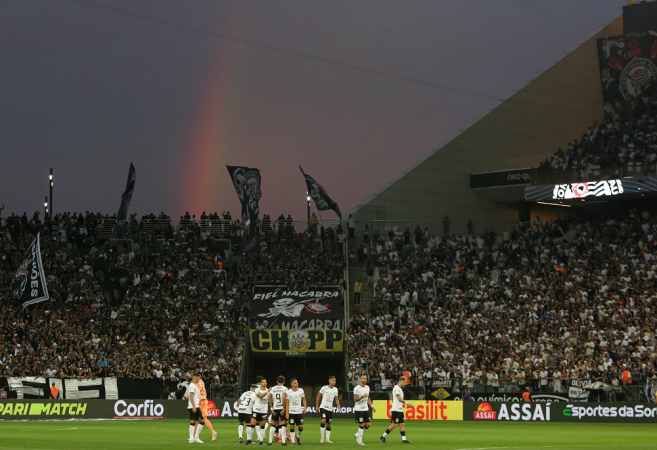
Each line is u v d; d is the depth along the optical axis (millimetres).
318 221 64875
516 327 52031
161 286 57594
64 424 39594
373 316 55906
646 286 53219
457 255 61406
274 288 59094
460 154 66875
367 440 29734
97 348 49969
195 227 63438
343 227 64562
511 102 68188
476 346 50406
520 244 61594
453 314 54625
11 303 53906
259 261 61656
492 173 65938
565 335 49750
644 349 46562
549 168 63531
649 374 44281
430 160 66125
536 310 53062
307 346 53750
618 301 51938
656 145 60469
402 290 57500
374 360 50312
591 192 58125
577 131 69500
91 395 46688
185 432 33250
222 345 52594
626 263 56094
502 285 56500
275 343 53812
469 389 46469
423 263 60406
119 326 52656
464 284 58188
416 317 54531
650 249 56875
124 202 58469
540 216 67688
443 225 64625
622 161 60750
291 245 63094
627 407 43531
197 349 51562
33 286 49250
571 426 40062
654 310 50312
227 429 36344
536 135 68500
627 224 60094
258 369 57844
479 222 65188
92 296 55719
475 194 67062
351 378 49281
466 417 45625
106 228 64375
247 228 59688
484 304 55188
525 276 57188
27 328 50781
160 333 53125
